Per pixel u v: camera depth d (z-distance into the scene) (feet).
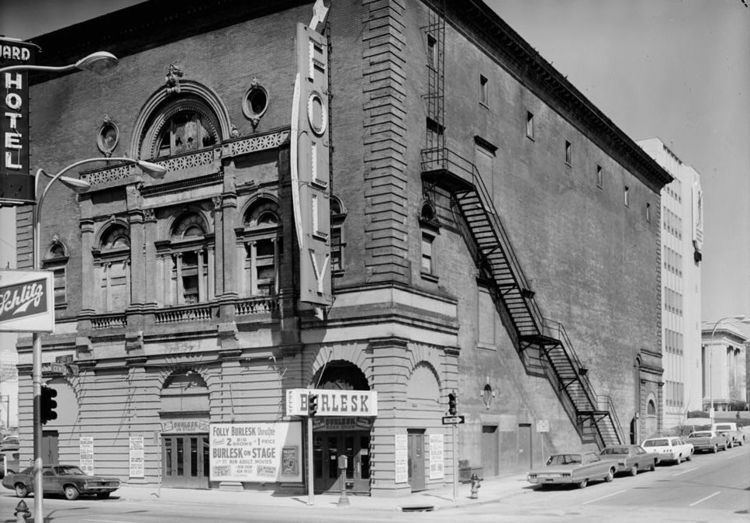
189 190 133.69
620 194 213.05
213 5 133.08
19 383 151.74
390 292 112.88
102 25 143.95
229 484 123.95
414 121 122.21
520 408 148.87
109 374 139.23
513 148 153.69
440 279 126.72
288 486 118.52
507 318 148.05
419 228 121.60
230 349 125.29
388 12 117.50
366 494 113.39
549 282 164.25
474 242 138.62
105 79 146.10
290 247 121.08
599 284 192.65
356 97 118.73
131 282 137.90
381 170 115.65
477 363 135.44
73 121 149.48
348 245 116.88
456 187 129.29
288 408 103.50
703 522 80.48
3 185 81.30
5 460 147.74
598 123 193.16
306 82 114.73
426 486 118.01
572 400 170.60
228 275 126.52
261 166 126.00
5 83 91.09
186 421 130.82
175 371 132.05
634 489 116.16
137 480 133.08
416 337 117.29
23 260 152.46
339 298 116.26
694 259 296.92
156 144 140.26
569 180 179.01
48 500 115.85
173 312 132.98
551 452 159.43
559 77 168.35
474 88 140.97
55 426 145.79
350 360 114.73
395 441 110.52
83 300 142.61
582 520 83.41
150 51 140.97
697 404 289.12
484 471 134.82
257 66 128.67
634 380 212.64
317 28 119.24
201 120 136.56
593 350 185.37
